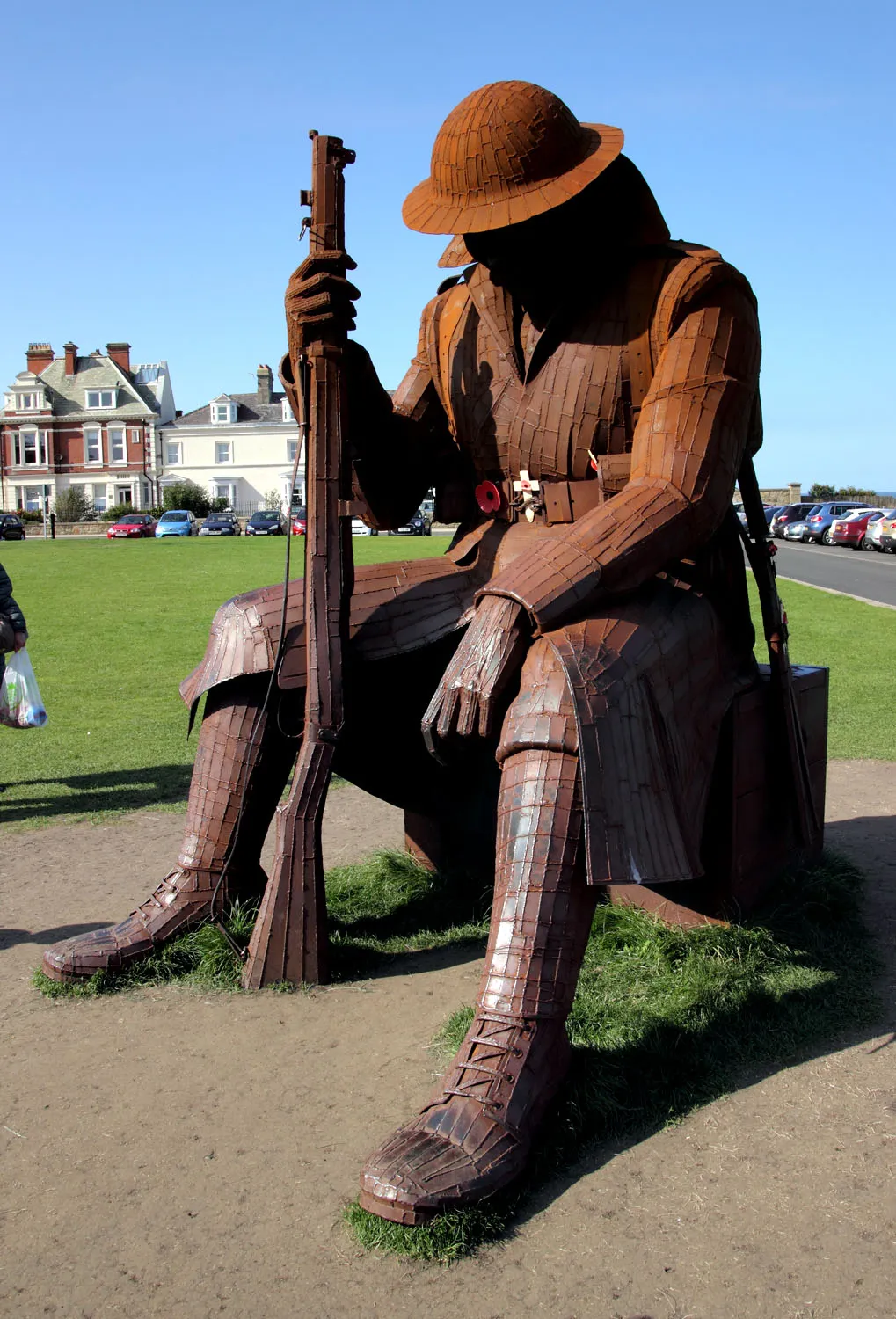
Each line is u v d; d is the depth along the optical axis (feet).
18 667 20.76
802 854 13.73
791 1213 7.59
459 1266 7.13
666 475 9.70
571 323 10.61
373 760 12.61
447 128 10.52
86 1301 6.86
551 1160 8.11
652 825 8.84
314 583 10.64
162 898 11.73
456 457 12.25
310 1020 10.47
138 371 264.52
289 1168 8.19
